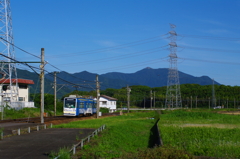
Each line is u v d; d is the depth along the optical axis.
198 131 22.73
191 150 13.77
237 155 12.37
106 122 31.45
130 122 30.59
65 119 36.28
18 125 22.62
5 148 13.19
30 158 10.77
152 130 27.70
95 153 11.70
